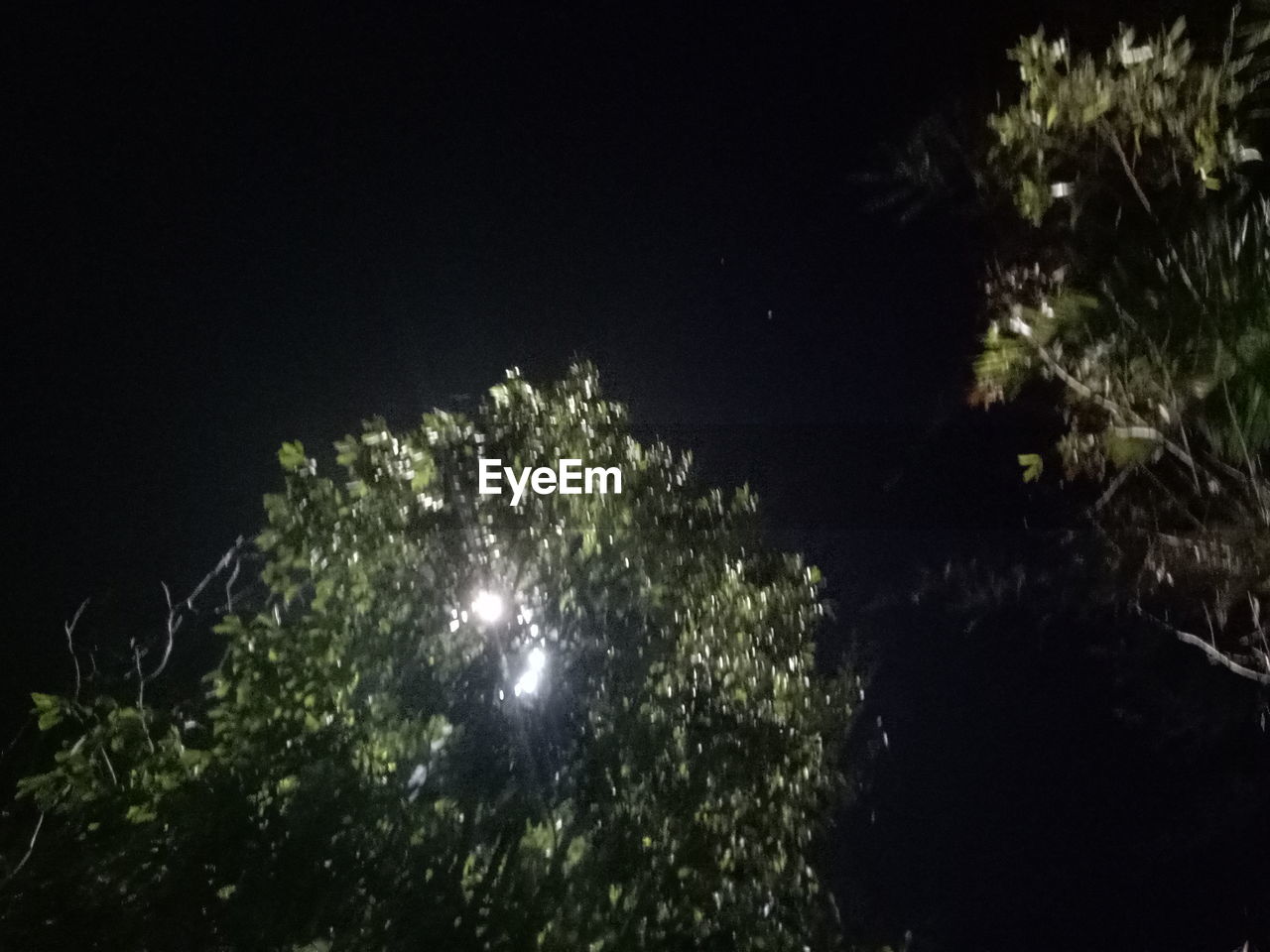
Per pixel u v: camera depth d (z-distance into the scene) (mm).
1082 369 3547
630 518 4789
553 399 4965
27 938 3373
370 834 3451
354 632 3893
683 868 4223
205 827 3428
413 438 4508
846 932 5320
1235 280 3154
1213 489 3547
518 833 3666
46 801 3662
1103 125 3209
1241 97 3004
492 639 4121
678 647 4766
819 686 5477
